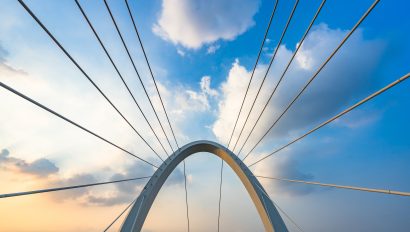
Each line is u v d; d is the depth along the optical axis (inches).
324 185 585.0
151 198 1114.7
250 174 1273.4
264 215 1150.3
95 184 604.4
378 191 392.8
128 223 979.3
